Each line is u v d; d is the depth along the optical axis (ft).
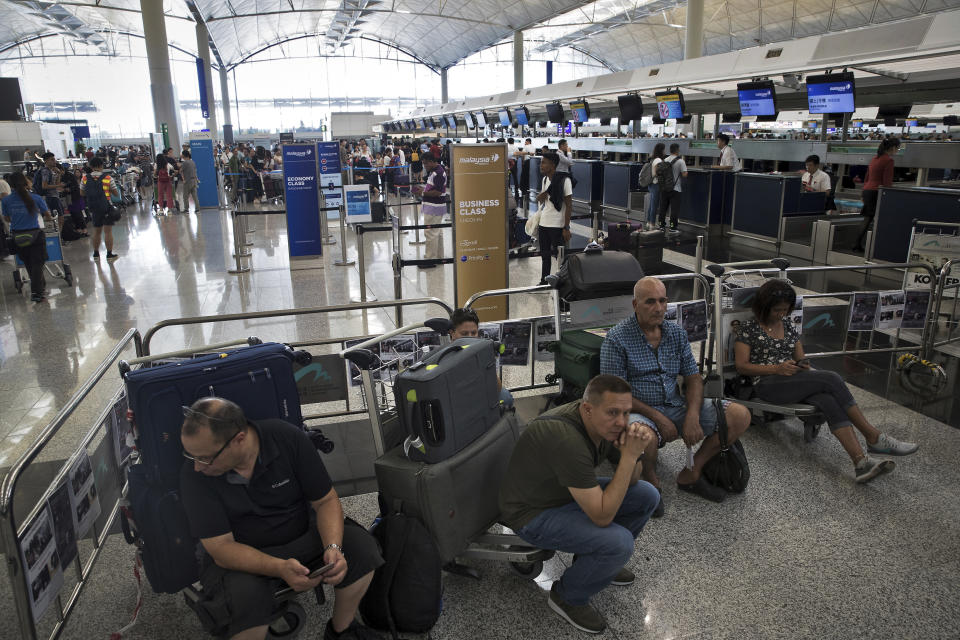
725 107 46.16
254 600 6.51
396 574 7.38
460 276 17.83
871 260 26.86
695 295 15.43
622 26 137.49
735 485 10.59
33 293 24.67
